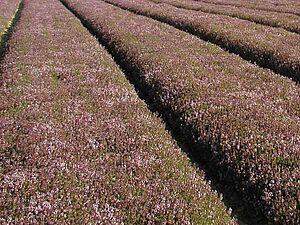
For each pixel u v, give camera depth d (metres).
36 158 9.46
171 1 45.41
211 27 25.80
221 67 17.20
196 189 8.73
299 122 11.70
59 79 15.90
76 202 7.90
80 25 29.56
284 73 17.64
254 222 8.73
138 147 10.41
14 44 21.73
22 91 14.04
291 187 8.59
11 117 11.92
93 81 15.66
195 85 14.71
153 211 7.84
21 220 7.26
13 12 41.06
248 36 22.77
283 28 27.47
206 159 10.80
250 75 16.22
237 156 10.04
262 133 10.95
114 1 46.03
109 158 9.80
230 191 9.76
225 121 11.74
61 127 11.33
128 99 14.08
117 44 22.00
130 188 8.54
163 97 14.29
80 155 9.88
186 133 11.95
